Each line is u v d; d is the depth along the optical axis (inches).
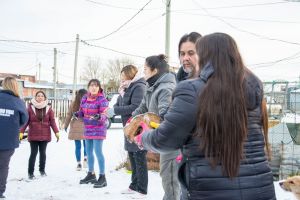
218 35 85.0
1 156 219.8
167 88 173.5
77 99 331.0
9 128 219.0
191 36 141.3
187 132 79.8
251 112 82.7
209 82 79.6
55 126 307.1
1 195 224.5
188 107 79.2
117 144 492.7
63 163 366.0
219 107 77.6
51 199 231.1
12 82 223.0
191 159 80.5
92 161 273.7
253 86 83.7
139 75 224.8
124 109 221.9
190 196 79.6
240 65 82.6
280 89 371.9
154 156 305.1
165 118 81.8
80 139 328.5
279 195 218.8
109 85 2110.0
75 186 264.1
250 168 79.7
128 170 311.6
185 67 143.2
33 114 294.5
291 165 267.4
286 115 320.8
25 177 297.3
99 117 255.8
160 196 227.1
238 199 77.1
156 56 187.3
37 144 297.0
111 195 236.1
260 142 83.5
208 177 77.6
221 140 77.2
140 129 105.4
